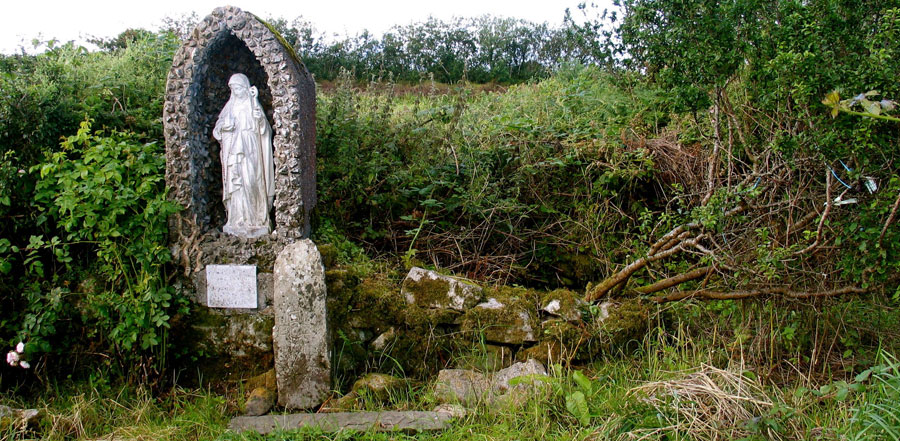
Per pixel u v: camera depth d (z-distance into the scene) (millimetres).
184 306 4152
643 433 3330
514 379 3672
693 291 4559
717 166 4406
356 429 3461
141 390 3928
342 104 5441
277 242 4180
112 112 4863
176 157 4137
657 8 3930
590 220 5551
